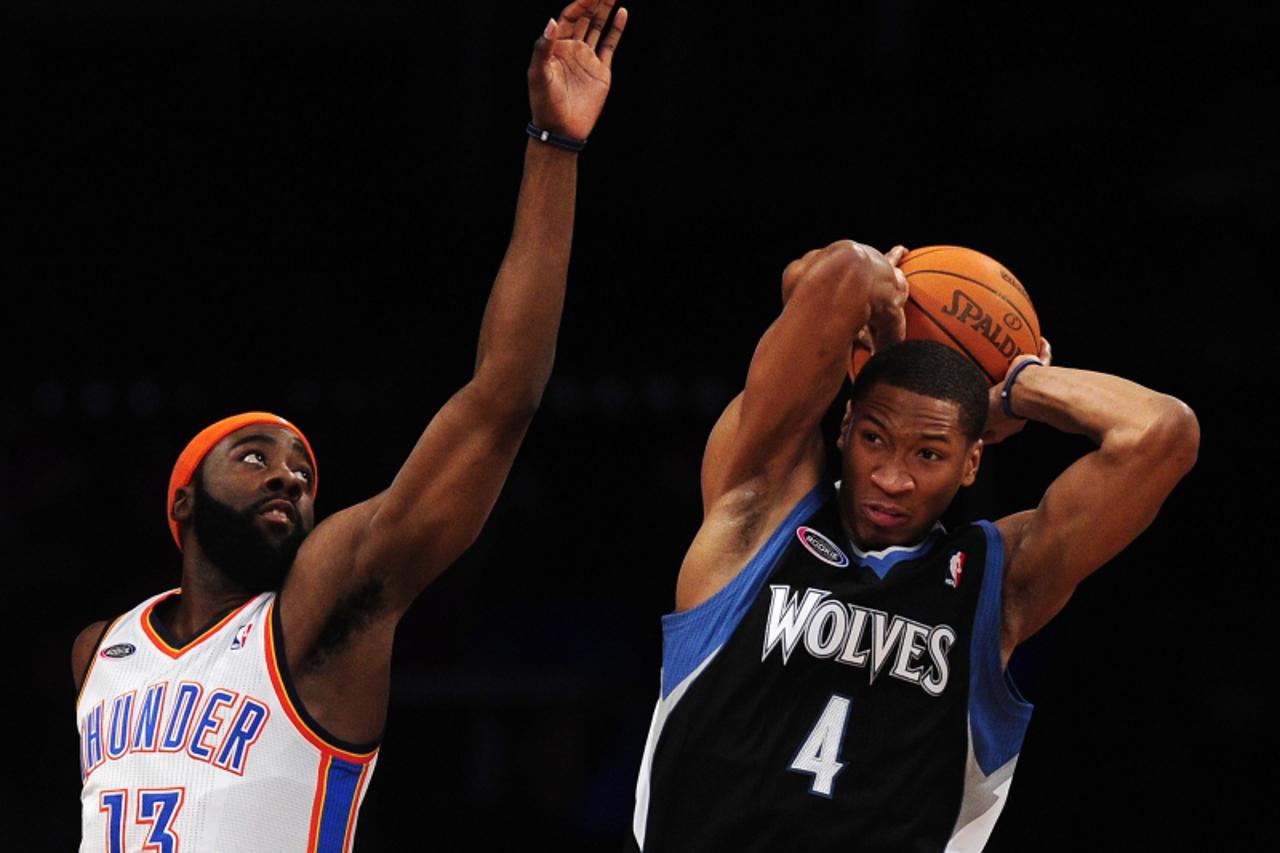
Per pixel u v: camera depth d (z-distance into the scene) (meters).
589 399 21.38
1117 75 21.81
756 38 23.05
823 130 22.70
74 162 22.25
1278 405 20.03
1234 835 18.77
